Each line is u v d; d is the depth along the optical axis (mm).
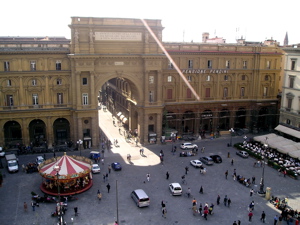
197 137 82625
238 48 84312
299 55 71812
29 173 58969
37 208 46312
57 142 75750
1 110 67562
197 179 57500
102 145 73250
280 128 76000
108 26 69312
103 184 54844
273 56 86438
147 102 75375
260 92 87688
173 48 77938
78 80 69438
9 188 52594
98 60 70688
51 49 68812
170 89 80250
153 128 78688
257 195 51750
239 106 87188
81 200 49094
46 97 70062
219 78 83375
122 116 95438
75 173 50875
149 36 72688
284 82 76750
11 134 73250
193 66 80312
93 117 72125
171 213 45500
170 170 61594
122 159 67375
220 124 91000
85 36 68312
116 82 103188
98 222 42969
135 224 42562
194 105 82438
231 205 48188
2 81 66875
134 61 73375
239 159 68312
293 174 58625
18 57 66625
